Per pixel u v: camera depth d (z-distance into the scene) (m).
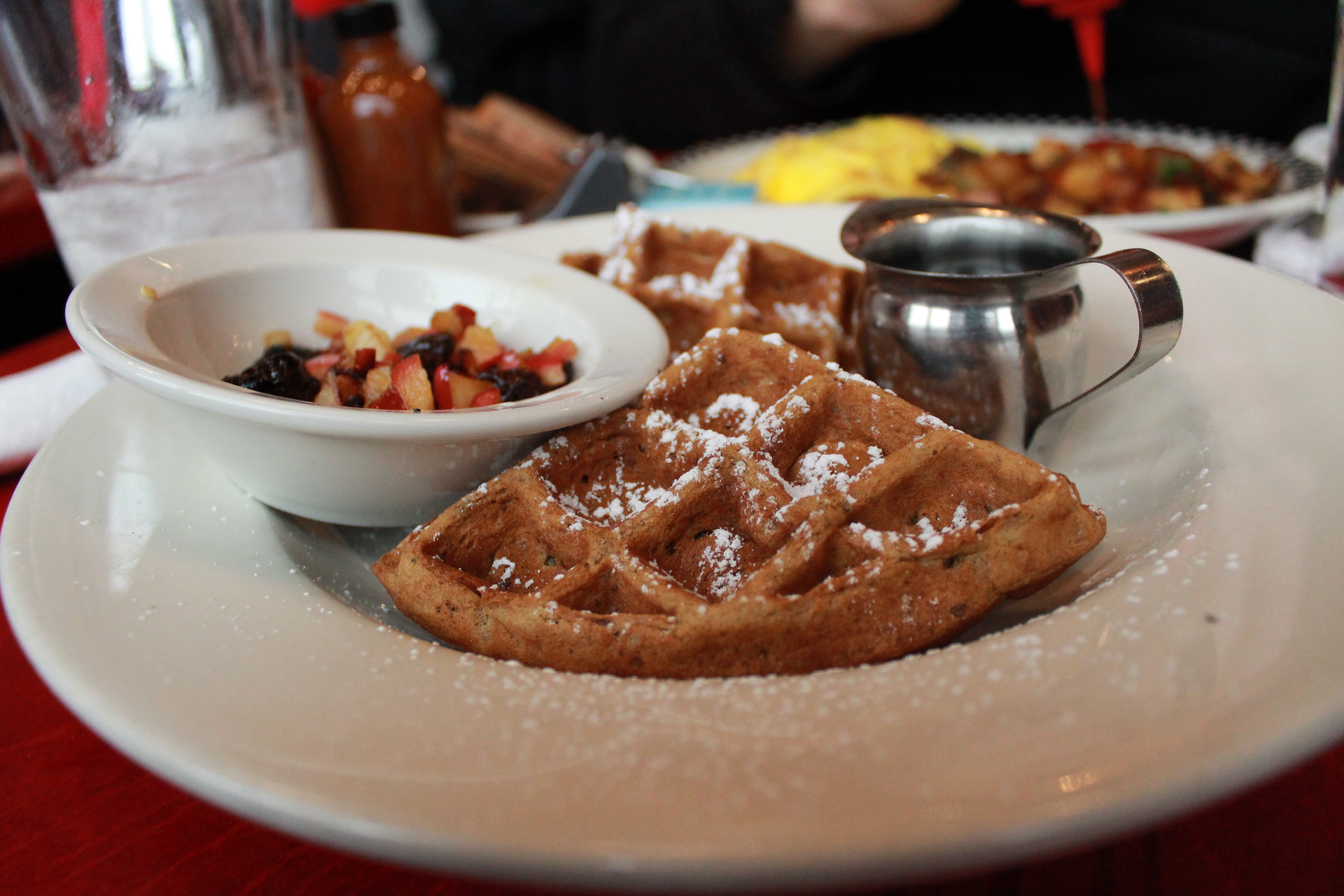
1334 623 0.24
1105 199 0.47
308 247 0.35
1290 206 0.43
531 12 0.77
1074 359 0.33
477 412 0.29
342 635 0.27
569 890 0.20
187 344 0.32
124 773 0.28
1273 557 0.26
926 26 0.66
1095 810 0.19
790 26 0.69
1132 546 0.30
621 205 0.43
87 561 0.28
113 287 0.31
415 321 0.35
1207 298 0.35
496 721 0.24
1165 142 0.54
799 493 0.29
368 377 0.32
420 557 0.29
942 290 0.33
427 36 1.01
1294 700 0.22
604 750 0.23
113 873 0.26
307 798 0.21
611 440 0.31
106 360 0.29
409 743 0.23
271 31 0.41
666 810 0.20
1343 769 0.27
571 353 0.33
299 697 0.25
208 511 0.30
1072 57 0.69
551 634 0.27
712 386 0.32
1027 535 0.27
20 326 0.56
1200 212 0.43
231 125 0.40
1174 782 0.20
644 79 0.70
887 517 0.29
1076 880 0.25
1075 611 0.26
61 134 0.39
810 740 0.23
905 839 0.19
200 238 0.39
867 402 0.30
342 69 0.44
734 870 0.19
